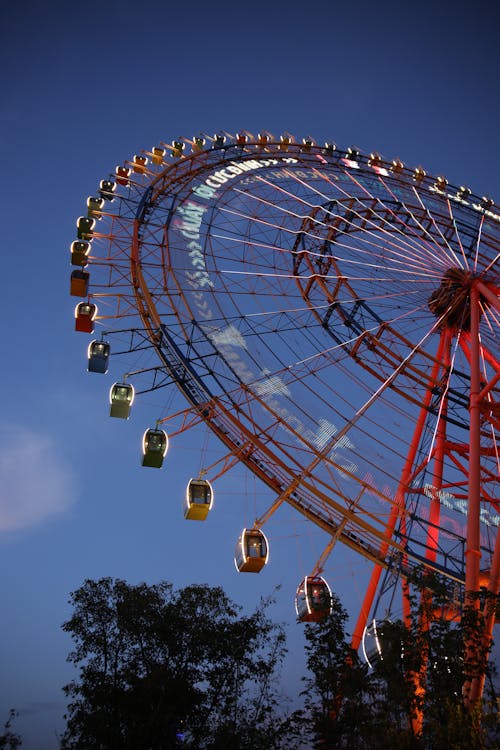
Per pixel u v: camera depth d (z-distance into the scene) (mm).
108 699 34812
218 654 36812
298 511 38562
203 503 38000
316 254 49688
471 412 39906
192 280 43938
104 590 38625
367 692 30703
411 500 40938
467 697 29125
